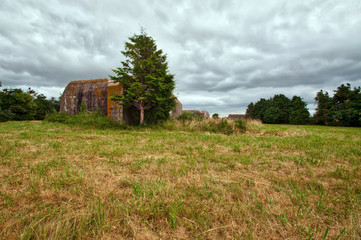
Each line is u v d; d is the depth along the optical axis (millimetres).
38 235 1160
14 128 8125
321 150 4223
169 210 1455
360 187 1971
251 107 60312
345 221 1360
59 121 11359
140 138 6004
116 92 12078
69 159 3055
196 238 1174
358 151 4059
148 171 2537
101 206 1513
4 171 2389
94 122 9797
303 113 40250
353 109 31812
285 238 1185
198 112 38812
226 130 9484
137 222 1332
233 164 2912
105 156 3350
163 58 10656
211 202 1629
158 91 10305
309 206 1607
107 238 1159
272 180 2264
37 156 3188
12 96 24141
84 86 14508
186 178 2287
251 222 1335
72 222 1276
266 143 5316
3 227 1237
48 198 1678
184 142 5418
